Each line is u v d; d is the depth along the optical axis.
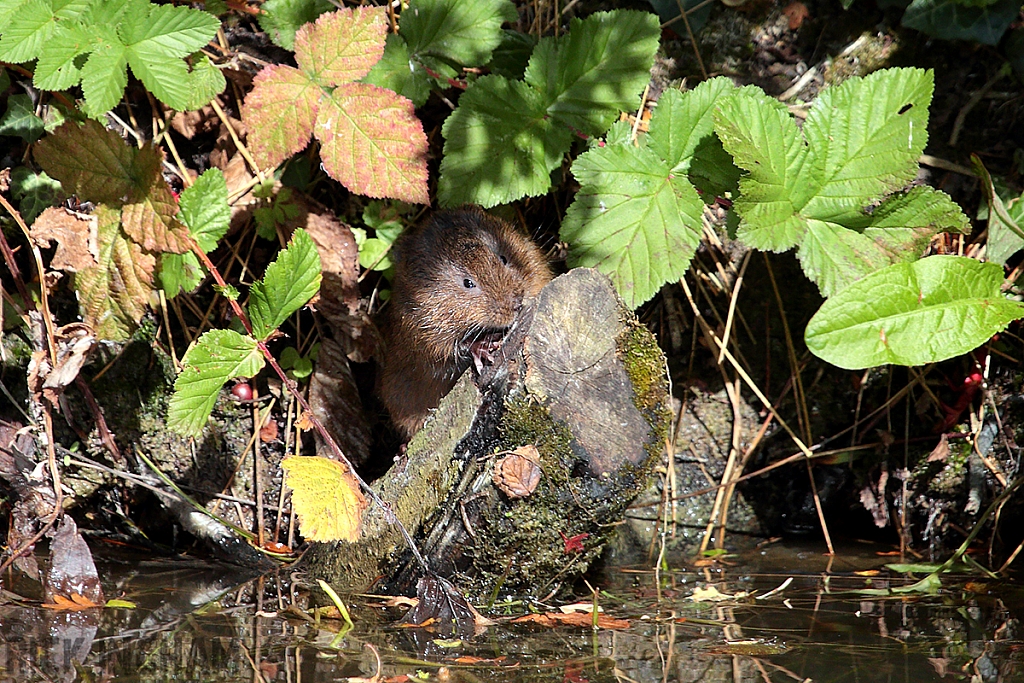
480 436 3.88
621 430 3.86
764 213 4.45
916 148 4.44
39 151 4.41
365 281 5.48
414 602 4.14
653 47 4.72
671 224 4.57
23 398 4.97
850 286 4.06
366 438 5.32
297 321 5.26
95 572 4.31
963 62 5.04
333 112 4.56
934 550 5.22
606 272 4.55
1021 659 3.52
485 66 5.07
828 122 4.51
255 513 5.22
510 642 3.73
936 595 4.41
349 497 3.97
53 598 4.26
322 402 5.23
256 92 4.52
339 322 5.17
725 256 5.23
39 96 4.78
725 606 4.26
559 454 3.83
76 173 4.45
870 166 4.50
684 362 5.35
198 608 4.21
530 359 3.78
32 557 4.48
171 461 5.19
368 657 3.55
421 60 4.95
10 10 4.22
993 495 5.12
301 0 4.94
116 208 4.53
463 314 4.77
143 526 5.32
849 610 4.18
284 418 5.25
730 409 5.37
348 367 5.30
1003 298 4.25
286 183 5.09
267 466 5.23
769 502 5.52
